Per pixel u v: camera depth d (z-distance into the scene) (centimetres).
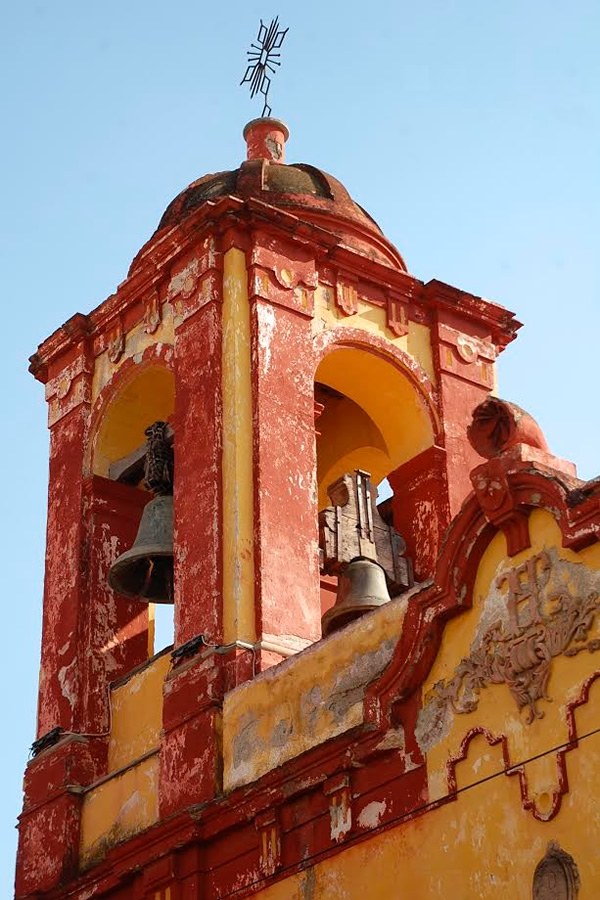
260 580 1808
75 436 2134
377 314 2075
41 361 2238
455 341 2120
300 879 1603
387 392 2072
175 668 1822
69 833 1898
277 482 1866
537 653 1470
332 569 1914
